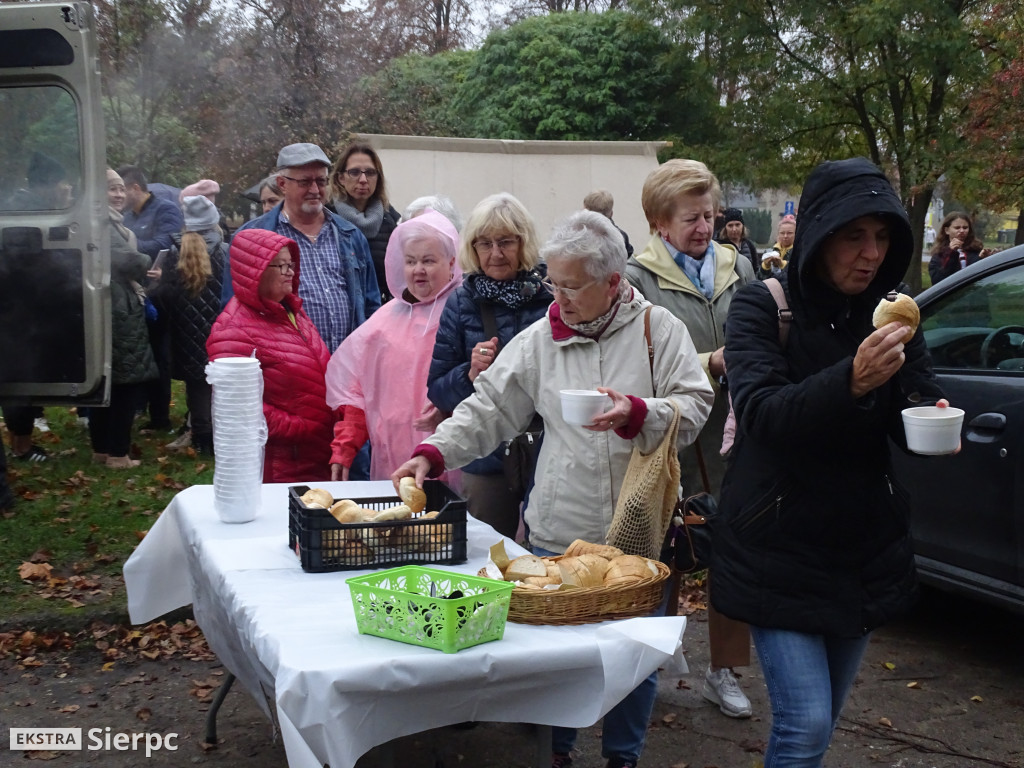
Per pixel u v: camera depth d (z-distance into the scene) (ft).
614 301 8.74
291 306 12.92
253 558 8.25
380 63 58.75
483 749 11.16
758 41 55.52
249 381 9.41
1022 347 13.00
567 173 38.32
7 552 15.98
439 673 6.05
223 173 47.57
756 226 79.77
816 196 6.93
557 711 6.57
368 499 9.31
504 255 10.69
